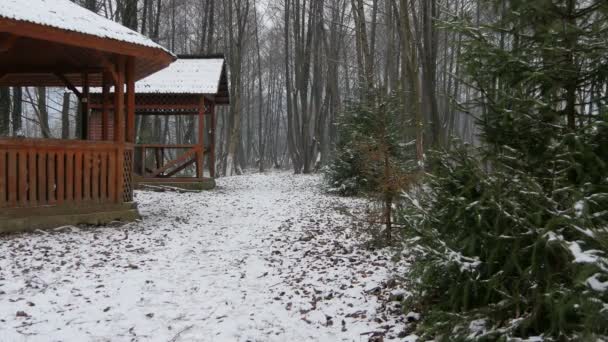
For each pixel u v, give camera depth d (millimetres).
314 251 6977
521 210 3018
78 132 18609
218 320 4293
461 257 3277
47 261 6223
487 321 3189
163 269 6047
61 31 7547
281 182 21062
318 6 30672
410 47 12984
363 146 6957
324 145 31859
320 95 31969
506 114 3268
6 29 7016
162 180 16094
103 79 11336
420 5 19812
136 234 8211
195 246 7445
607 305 2320
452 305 3463
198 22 37000
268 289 5227
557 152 3188
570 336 2820
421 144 9898
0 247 6820
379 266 5910
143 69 11078
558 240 2662
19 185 7934
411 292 4066
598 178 3055
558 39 3305
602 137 3109
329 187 15297
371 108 7270
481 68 3562
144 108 16812
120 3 22344
